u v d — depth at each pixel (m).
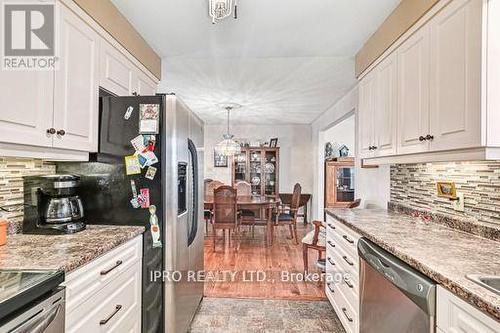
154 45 2.66
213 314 2.60
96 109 1.85
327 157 6.67
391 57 2.15
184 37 2.50
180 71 3.31
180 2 1.98
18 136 1.28
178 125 1.97
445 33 1.53
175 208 1.91
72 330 1.20
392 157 2.19
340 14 2.14
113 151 1.90
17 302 0.88
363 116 2.73
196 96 4.43
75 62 1.64
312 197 6.90
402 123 1.98
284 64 3.12
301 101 4.71
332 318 2.54
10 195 1.64
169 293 1.89
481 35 1.28
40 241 1.50
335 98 4.52
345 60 3.01
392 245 1.50
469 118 1.34
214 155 7.15
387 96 2.21
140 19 2.21
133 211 1.89
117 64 2.11
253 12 2.11
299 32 2.41
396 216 2.43
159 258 1.89
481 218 1.71
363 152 2.71
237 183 6.30
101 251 1.39
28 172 1.76
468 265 1.19
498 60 1.26
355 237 2.01
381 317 1.57
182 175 2.14
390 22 2.13
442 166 2.07
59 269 1.11
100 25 1.87
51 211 1.68
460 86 1.41
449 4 1.50
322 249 3.20
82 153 1.77
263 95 4.36
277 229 6.22
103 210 1.91
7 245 1.42
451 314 1.04
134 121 1.89
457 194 1.91
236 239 5.20
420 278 1.20
